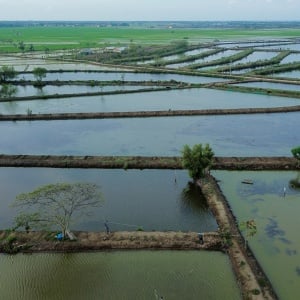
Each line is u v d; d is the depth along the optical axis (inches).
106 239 1344.7
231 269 1216.8
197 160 1743.4
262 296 1079.0
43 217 1469.0
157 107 3257.9
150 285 1159.6
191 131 2598.4
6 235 1391.5
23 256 1304.1
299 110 3026.6
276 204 1605.6
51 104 3472.0
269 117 2888.8
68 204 1376.7
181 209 1585.9
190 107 3228.3
